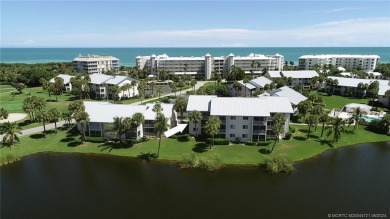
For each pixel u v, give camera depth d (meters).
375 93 124.94
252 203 55.38
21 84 165.12
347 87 151.00
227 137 84.31
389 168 70.06
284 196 57.78
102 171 68.81
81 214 51.91
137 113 81.25
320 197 57.38
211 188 61.06
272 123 85.19
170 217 51.00
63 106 128.00
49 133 91.12
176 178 65.44
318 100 117.38
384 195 58.00
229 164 71.31
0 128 83.38
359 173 67.50
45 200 56.53
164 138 86.50
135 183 63.31
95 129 85.81
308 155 76.56
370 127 96.62
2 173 68.12
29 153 77.81
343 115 109.62
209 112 85.31
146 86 160.75
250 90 142.62
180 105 91.44
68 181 64.19
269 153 76.44
